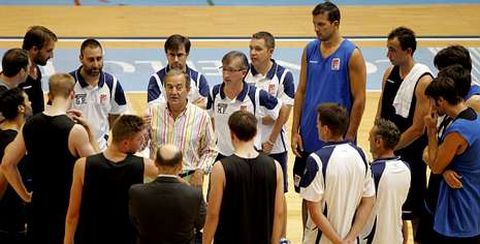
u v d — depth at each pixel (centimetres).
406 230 1227
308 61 1221
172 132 1129
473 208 1033
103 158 916
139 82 2223
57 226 1012
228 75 1171
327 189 954
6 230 1096
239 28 2792
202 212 962
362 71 1188
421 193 1203
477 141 1002
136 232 915
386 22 2902
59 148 986
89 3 3077
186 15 2947
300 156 1244
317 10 1167
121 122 909
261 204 931
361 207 978
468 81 1002
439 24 2888
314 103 1212
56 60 2356
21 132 997
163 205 876
